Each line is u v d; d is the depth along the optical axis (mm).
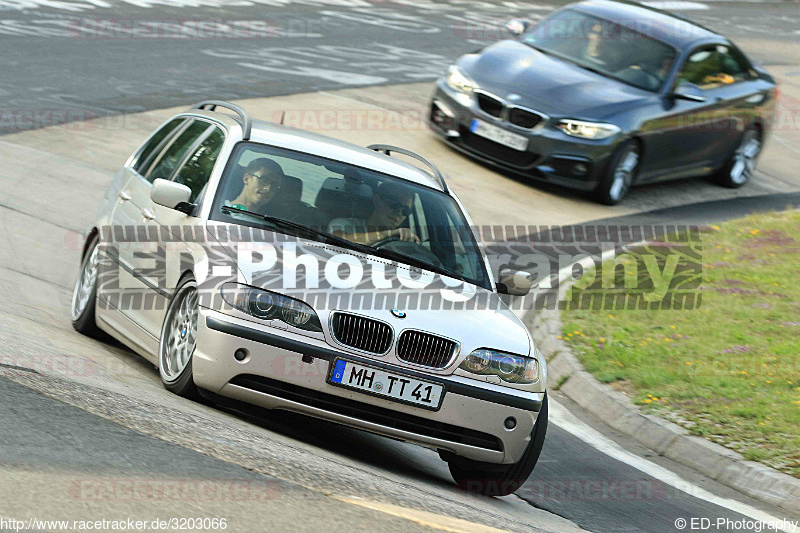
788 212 38375
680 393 21688
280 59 50406
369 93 46156
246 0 67688
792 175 46594
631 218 36156
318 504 10320
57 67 42219
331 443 15602
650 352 24062
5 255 23516
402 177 18188
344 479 11758
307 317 14125
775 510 17406
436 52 58812
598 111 36281
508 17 75188
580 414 21578
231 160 16875
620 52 39344
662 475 18406
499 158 37188
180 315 15195
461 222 18094
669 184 41938
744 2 103688
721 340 25094
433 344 14539
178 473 10383
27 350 14062
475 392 14594
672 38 39812
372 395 14180
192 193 16859
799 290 29266
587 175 36125
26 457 9820
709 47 40438
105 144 33875
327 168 17484
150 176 18859
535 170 36469
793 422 20250
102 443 10742
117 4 59125
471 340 14836
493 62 38812
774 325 26297
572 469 17938
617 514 15703
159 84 41844
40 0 56406
